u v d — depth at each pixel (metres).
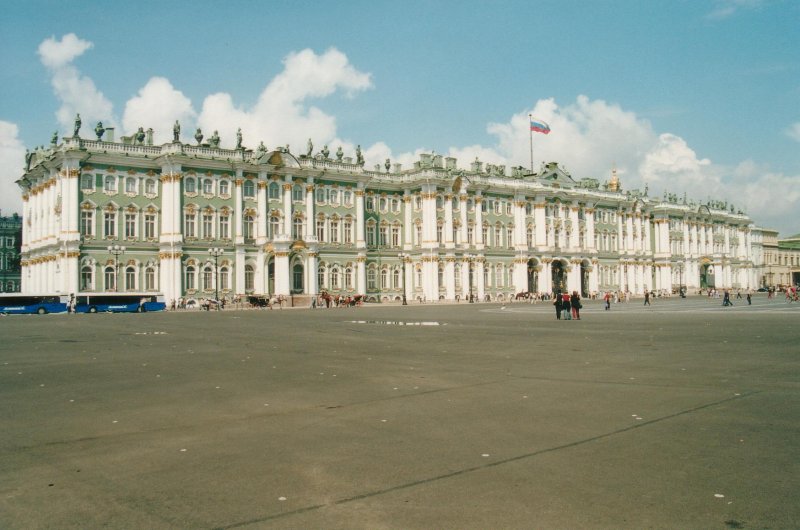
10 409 16.56
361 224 110.50
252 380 21.09
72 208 86.06
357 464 11.52
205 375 22.31
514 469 11.13
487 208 122.88
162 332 43.56
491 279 122.62
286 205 102.00
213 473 11.11
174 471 11.24
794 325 42.38
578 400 17.09
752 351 27.45
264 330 44.84
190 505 9.64
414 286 116.00
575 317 55.38
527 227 128.12
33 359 27.38
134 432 14.06
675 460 11.55
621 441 12.86
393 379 21.06
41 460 11.99
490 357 26.81
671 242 158.62
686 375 21.05
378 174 115.56
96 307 85.31
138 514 9.31
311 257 102.81
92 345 33.88
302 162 104.12
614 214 146.25
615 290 144.12
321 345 32.97
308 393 18.59
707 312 63.03
